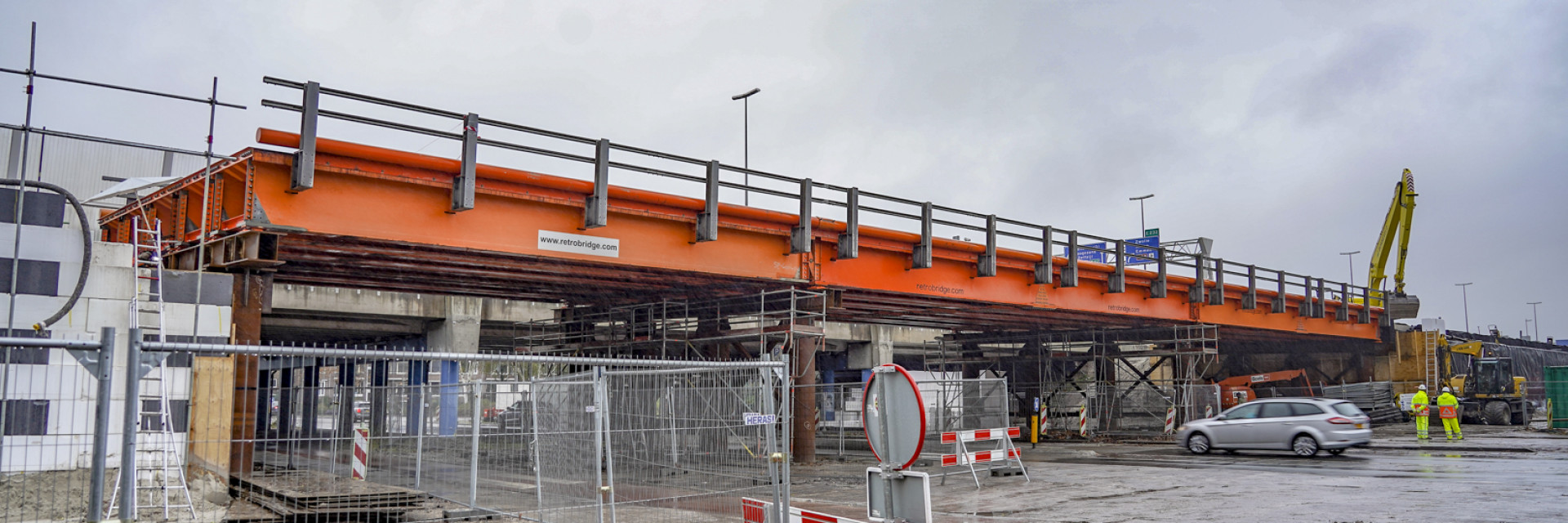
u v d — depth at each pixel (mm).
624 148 18516
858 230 22578
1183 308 33250
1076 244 27859
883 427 6797
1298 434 24312
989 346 41750
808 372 23516
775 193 21078
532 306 40938
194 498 12219
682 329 26609
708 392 9805
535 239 18000
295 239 16062
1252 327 36188
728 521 9469
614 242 19141
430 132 16281
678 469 9797
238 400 15289
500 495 12008
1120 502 15484
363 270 20953
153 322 14188
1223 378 50031
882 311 29422
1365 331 44344
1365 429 23984
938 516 14156
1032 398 40531
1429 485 17031
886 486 6727
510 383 12172
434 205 16844
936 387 22500
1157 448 29750
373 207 16172
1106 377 39281
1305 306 38062
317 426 11805
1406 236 52750
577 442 10430
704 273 20609
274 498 11977
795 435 23500
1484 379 43281
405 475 12406
